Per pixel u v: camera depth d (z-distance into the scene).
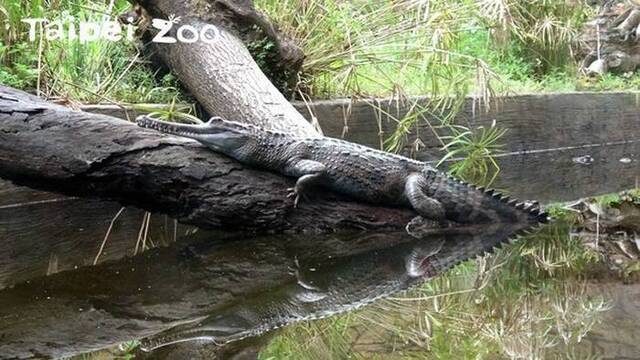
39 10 6.45
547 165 7.97
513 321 3.11
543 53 10.23
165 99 6.43
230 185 4.87
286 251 4.50
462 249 4.58
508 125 8.33
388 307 3.33
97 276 3.95
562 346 2.74
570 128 8.94
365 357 2.69
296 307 3.34
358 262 4.23
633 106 9.56
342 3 7.59
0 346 2.85
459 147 7.86
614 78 10.73
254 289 3.67
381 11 7.62
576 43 11.18
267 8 7.37
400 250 4.54
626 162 8.28
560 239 4.86
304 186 4.94
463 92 7.35
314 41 7.31
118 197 4.84
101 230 5.07
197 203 4.85
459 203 5.25
